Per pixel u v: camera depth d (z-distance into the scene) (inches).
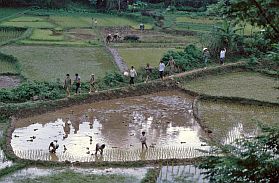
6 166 884.0
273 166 388.2
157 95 1446.9
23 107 1197.1
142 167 913.5
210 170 415.8
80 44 2080.5
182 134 1138.0
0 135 1059.9
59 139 1068.5
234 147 421.7
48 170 881.5
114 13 3171.8
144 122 1213.7
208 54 1765.5
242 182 392.5
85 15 3085.6
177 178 864.9
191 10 3208.7
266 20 401.1
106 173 877.8
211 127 1179.3
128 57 1857.8
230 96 1396.4
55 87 1362.0
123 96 1398.9
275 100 1378.0
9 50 1913.1
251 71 1700.3
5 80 1498.5
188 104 1378.0
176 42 2239.2
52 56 1845.5
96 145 979.9
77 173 871.7
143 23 2864.2
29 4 3280.0
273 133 406.3
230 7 398.6
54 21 2768.2
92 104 1325.0
